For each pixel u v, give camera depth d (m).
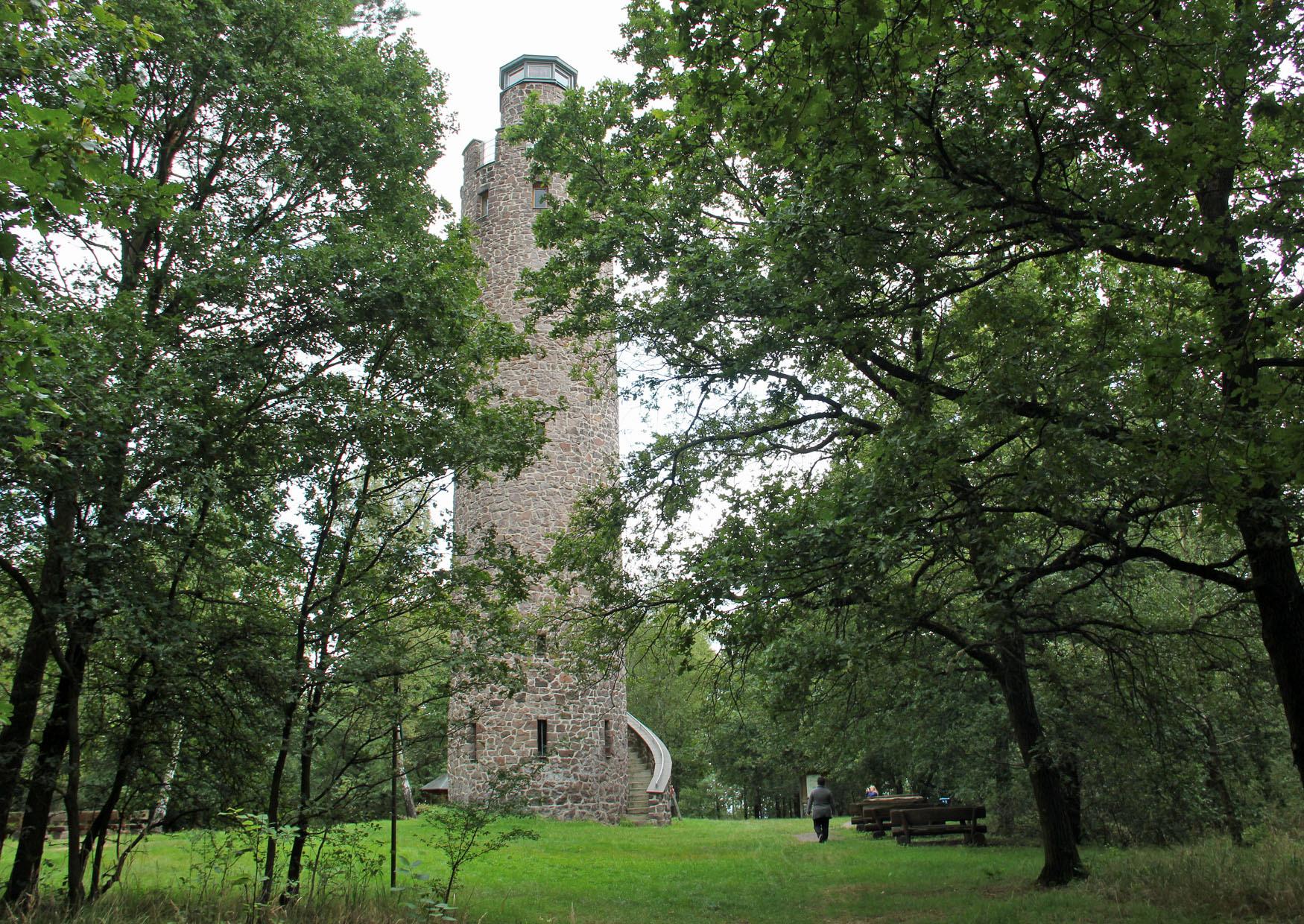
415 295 9.95
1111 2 6.39
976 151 7.79
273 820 8.61
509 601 11.30
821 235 8.23
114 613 8.59
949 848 17.38
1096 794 16.17
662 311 10.68
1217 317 6.88
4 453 7.24
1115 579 12.17
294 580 10.23
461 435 10.46
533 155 12.69
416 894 8.53
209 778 9.58
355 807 9.31
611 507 12.71
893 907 10.32
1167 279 10.23
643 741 26.08
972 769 18.72
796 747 20.67
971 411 7.74
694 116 7.16
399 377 10.70
